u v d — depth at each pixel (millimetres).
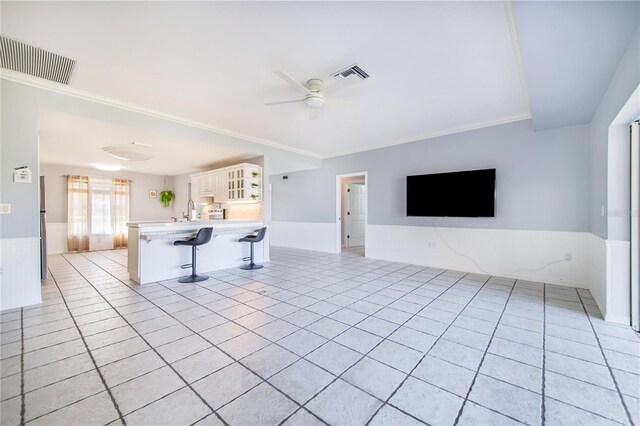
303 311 2887
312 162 6719
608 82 2539
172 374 1791
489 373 1815
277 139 5391
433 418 1429
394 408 1500
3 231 2844
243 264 5234
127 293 3502
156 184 8961
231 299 3266
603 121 2877
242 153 5449
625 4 1591
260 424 1384
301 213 7594
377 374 1802
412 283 3971
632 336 2316
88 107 3338
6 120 2826
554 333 2383
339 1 1850
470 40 2270
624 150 2611
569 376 1779
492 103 3598
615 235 2629
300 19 2033
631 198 2543
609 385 1686
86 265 5410
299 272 4672
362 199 8539
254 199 5535
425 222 5188
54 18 2004
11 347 2125
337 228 6758
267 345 2172
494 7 1895
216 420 1406
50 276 4461
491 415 1449
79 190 7441
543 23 1770
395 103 3586
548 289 3664
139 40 2283
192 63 2635
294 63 2631
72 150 5387
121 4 1872
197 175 7191
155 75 2859
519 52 2422
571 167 3775
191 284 3908
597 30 1833
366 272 4668
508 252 4289
